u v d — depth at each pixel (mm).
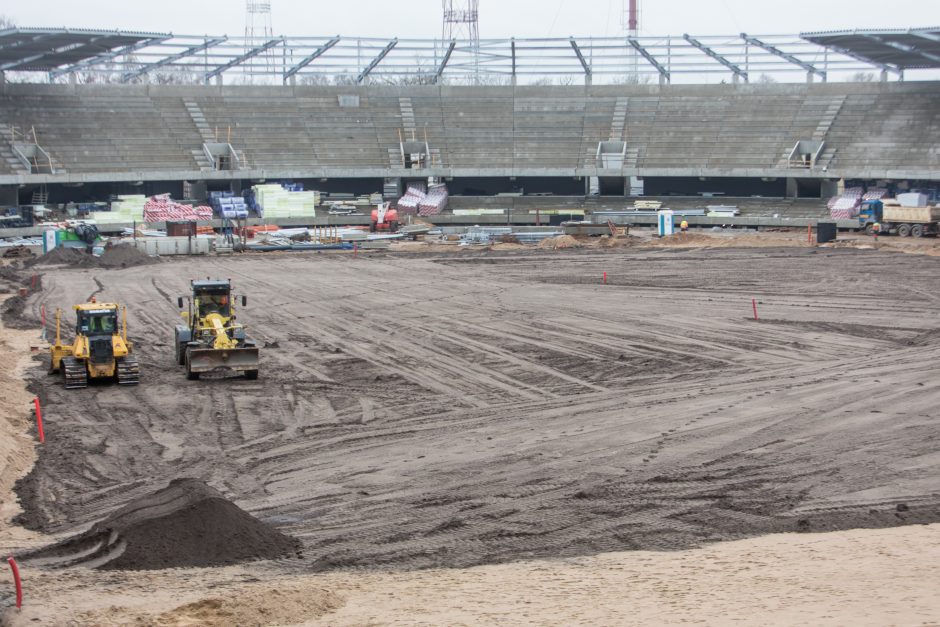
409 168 103125
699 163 101562
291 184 104375
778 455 24188
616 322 44625
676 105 107750
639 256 72188
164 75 146500
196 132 104125
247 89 108625
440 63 112938
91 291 57750
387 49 111062
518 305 50094
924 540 17875
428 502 21344
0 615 15062
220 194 99062
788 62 105938
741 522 19734
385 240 83250
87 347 32969
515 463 24141
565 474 23125
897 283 54875
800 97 105625
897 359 35469
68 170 96750
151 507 19344
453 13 129625
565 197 104062
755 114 105250
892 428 26297
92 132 100875
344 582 16453
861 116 102062
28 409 29984
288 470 24125
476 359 37250
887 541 17875
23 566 17703
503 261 71000
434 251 78562
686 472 22984
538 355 37719
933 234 78812
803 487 21797
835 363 35125
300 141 105375
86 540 18734
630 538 18891
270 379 34406
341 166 103750
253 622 14352
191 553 18094
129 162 99250
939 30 89000
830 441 25250
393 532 19609
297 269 68125
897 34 91562
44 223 88062
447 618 14195
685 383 32625
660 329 42656
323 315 48156
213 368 33781
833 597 14398
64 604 15484
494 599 15117
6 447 25109
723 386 31906
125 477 23766
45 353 39844
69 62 110125
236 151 103312
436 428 27734
